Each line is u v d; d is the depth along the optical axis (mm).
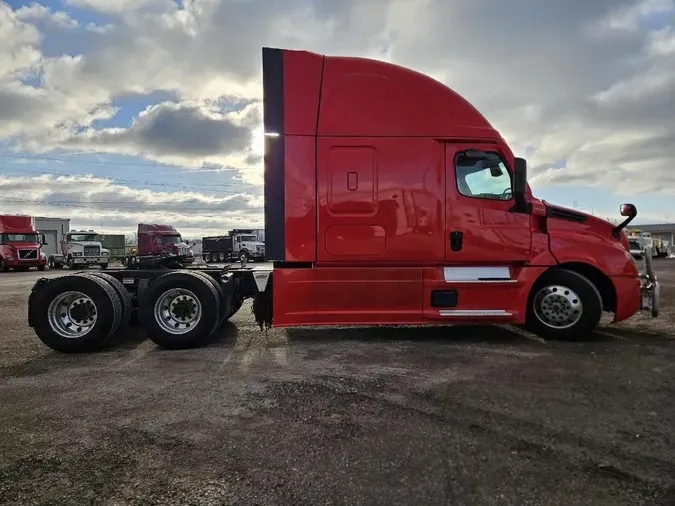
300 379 4734
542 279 6418
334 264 6254
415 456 3039
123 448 3227
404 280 6230
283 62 6207
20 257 31062
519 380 4578
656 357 5449
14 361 5719
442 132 6250
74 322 6199
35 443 3324
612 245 6402
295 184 6156
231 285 7070
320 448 3174
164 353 6039
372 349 5973
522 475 2789
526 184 6285
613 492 2605
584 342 6281
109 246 43906
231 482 2760
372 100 6234
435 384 4484
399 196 6203
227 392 4375
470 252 6242
